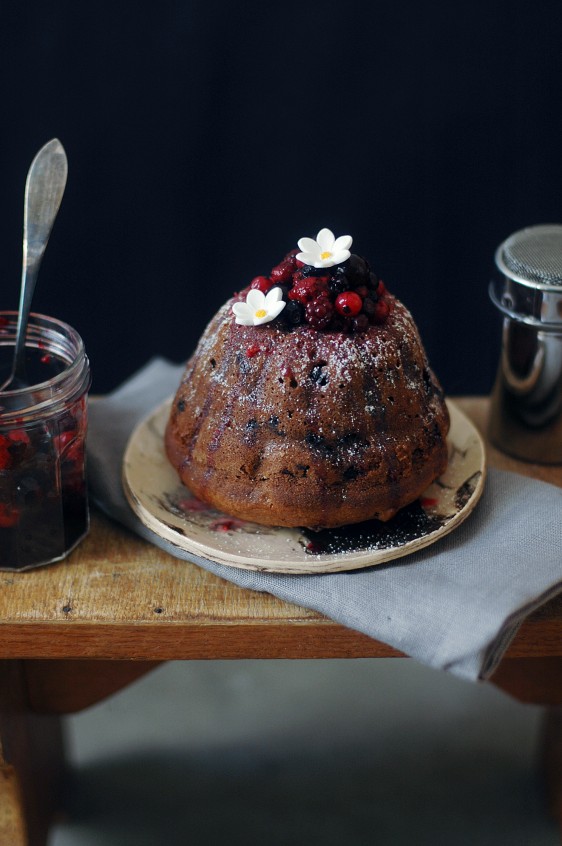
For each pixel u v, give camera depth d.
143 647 0.94
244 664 1.37
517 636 0.94
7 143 1.55
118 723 1.32
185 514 0.97
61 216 1.60
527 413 1.04
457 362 1.73
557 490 0.99
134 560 0.97
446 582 0.92
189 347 1.72
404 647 0.89
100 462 1.01
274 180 1.59
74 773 1.28
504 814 1.24
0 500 0.93
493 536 0.95
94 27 1.48
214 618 0.93
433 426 0.96
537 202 1.60
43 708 1.07
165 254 1.64
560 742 1.18
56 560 0.96
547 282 0.99
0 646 0.94
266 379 0.93
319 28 1.48
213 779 1.27
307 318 0.93
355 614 0.91
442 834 1.23
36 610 0.93
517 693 1.08
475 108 1.54
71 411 0.93
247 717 1.32
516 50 1.49
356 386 0.93
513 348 1.02
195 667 1.37
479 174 1.58
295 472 0.93
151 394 1.10
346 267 0.93
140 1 1.47
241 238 1.64
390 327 0.95
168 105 1.53
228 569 0.94
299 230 1.63
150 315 1.69
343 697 1.34
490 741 1.30
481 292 1.67
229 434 0.95
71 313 1.68
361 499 0.94
